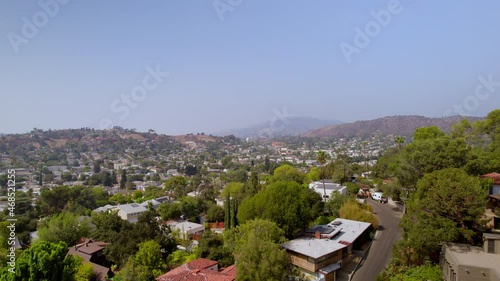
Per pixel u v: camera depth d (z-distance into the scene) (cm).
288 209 4088
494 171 4653
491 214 3528
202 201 8031
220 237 4416
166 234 4728
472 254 2677
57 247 2750
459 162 4231
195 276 3059
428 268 2983
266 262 2800
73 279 2816
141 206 8488
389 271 3238
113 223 5428
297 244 3675
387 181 7556
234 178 14262
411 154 4650
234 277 2998
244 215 4400
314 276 3322
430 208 3128
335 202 5638
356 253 4066
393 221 5456
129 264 3756
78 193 9631
